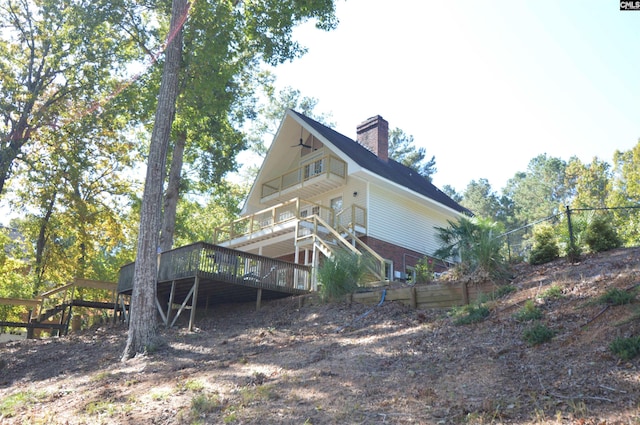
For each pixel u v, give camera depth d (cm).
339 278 1488
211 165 2684
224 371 1009
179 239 3631
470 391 686
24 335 2920
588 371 661
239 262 1648
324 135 2400
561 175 6194
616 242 1277
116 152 2564
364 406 696
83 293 2862
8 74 2194
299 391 804
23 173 2334
